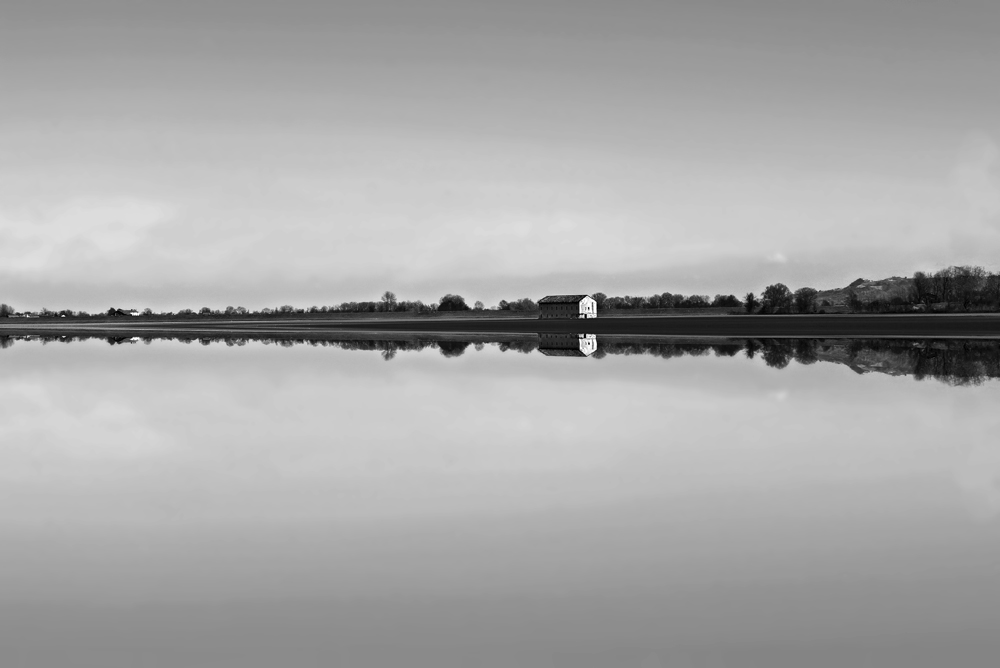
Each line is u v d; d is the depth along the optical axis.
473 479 20.80
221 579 14.37
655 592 13.44
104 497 19.86
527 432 27.03
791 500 18.50
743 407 31.70
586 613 12.72
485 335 104.25
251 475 21.77
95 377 48.09
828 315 179.50
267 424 29.77
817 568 14.36
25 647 11.95
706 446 24.42
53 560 15.45
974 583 13.62
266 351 71.75
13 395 39.41
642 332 106.62
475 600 13.28
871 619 12.38
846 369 46.31
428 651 11.63
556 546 15.66
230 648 11.86
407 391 38.28
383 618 12.70
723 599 13.13
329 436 27.08
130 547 16.11
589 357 58.81
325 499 19.20
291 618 12.77
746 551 15.26
